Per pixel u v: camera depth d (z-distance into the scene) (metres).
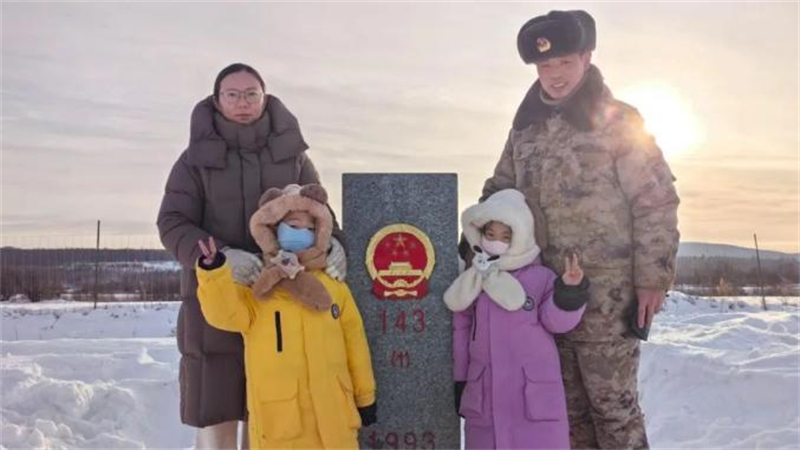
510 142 3.78
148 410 5.60
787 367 5.81
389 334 3.57
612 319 3.40
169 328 11.47
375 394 3.46
